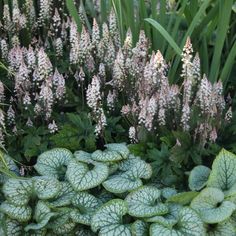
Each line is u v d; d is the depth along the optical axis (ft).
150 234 2.86
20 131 3.57
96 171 3.20
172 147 3.38
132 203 3.04
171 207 3.09
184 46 3.38
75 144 3.54
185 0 3.70
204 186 3.19
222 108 3.45
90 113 3.61
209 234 3.04
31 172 3.51
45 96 3.49
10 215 2.96
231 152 3.43
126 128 3.72
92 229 2.95
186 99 3.40
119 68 3.57
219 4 3.70
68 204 3.11
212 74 3.74
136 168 3.28
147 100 3.37
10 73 3.66
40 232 3.00
